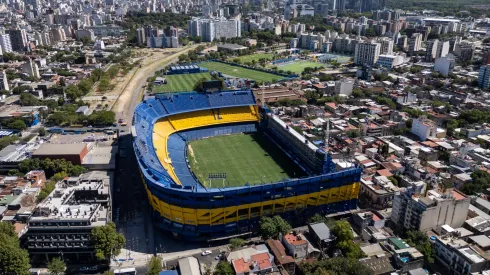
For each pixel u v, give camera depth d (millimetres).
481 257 190500
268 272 186625
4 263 187250
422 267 197500
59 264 195125
